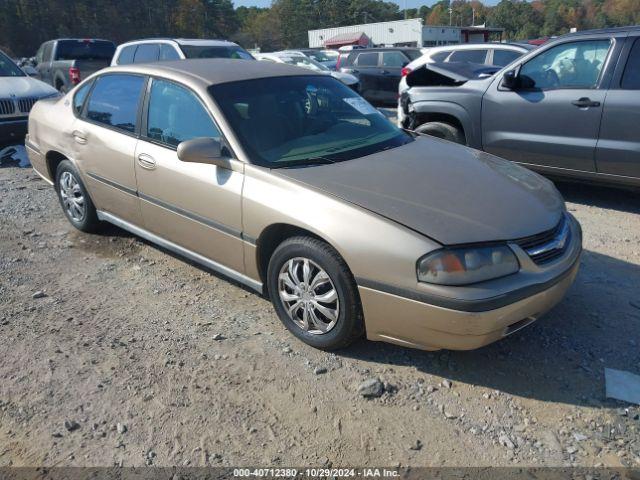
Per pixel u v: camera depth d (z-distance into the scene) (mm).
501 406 2916
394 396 3002
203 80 3971
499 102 6223
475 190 3318
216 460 2611
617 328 3570
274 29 92750
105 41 15195
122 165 4375
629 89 5320
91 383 3143
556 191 3697
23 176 7457
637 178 5453
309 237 3254
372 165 3576
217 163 3602
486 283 2828
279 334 3582
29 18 55281
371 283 2965
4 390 3100
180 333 3617
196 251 4039
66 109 5160
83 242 5125
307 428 2793
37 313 3885
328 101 4293
